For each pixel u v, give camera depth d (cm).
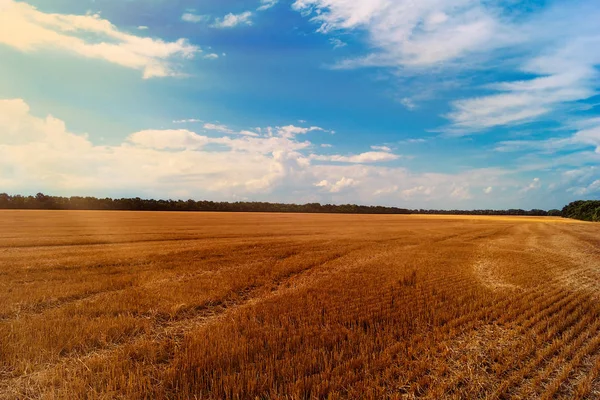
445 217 10825
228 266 1717
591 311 984
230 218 7431
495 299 1113
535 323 900
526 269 1723
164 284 1297
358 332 787
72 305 995
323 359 653
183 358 638
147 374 584
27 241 2553
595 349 731
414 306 1027
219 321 895
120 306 991
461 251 2431
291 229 4547
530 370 636
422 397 544
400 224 6406
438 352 712
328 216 9981
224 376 570
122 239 2892
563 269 1764
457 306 1039
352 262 1902
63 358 657
